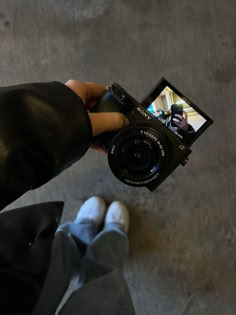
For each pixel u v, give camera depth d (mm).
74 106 214
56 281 398
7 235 265
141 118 310
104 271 459
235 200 565
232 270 570
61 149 203
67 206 593
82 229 549
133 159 313
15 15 614
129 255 586
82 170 591
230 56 572
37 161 198
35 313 330
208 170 570
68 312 371
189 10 581
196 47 576
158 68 577
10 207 600
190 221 576
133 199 585
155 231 583
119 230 533
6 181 182
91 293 400
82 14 600
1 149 178
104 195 589
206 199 571
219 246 572
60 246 435
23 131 186
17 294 228
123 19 590
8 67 610
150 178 318
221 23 577
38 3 611
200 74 572
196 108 314
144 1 588
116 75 584
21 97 191
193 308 574
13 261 242
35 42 607
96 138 319
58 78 597
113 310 401
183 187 575
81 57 594
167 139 308
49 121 196
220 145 568
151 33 583
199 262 576
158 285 581
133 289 583
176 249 580
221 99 569
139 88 578
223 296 571
